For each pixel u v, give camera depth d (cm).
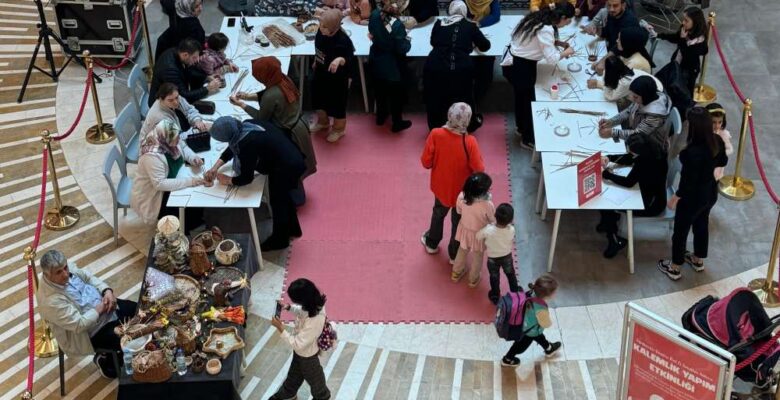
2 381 739
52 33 1061
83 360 759
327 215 910
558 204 808
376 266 856
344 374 748
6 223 898
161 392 662
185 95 898
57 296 681
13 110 1049
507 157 978
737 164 921
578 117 894
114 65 1123
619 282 838
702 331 701
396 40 958
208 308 716
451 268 853
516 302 702
